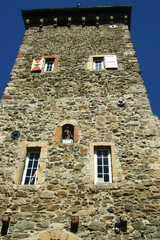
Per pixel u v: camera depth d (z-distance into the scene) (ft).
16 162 26.30
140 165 25.31
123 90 33.04
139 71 35.81
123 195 23.25
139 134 27.89
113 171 24.98
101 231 21.24
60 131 28.78
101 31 44.65
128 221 21.68
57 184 24.32
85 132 28.43
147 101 31.40
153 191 23.40
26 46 41.98
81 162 25.86
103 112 30.45
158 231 21.03
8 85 34.71
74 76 35.65
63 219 22.12
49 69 38.27
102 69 36.78
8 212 22.71
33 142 27.91
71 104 31.65
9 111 31.27
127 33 43.47
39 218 22.27
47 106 31.63
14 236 21.33
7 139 28.32
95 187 23.84
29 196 23.66
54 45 41.88
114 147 26.86
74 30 45.57
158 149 26.45
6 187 24.34
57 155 26.55
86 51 40.06
